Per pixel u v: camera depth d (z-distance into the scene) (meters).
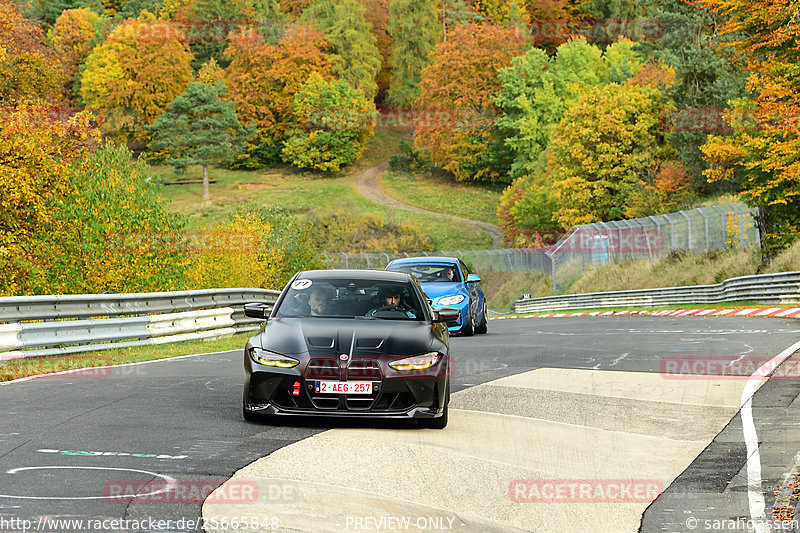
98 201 76.94
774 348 42.97
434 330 25.78
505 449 21.77
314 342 24.05
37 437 21.42
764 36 98.81
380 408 23.30
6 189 86.56
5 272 79.38
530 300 159.88
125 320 48.75
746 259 110.56
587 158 192.62
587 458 21.11
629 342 49.59
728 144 102.19
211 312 59.53
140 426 23.23
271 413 23.30
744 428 24.42
